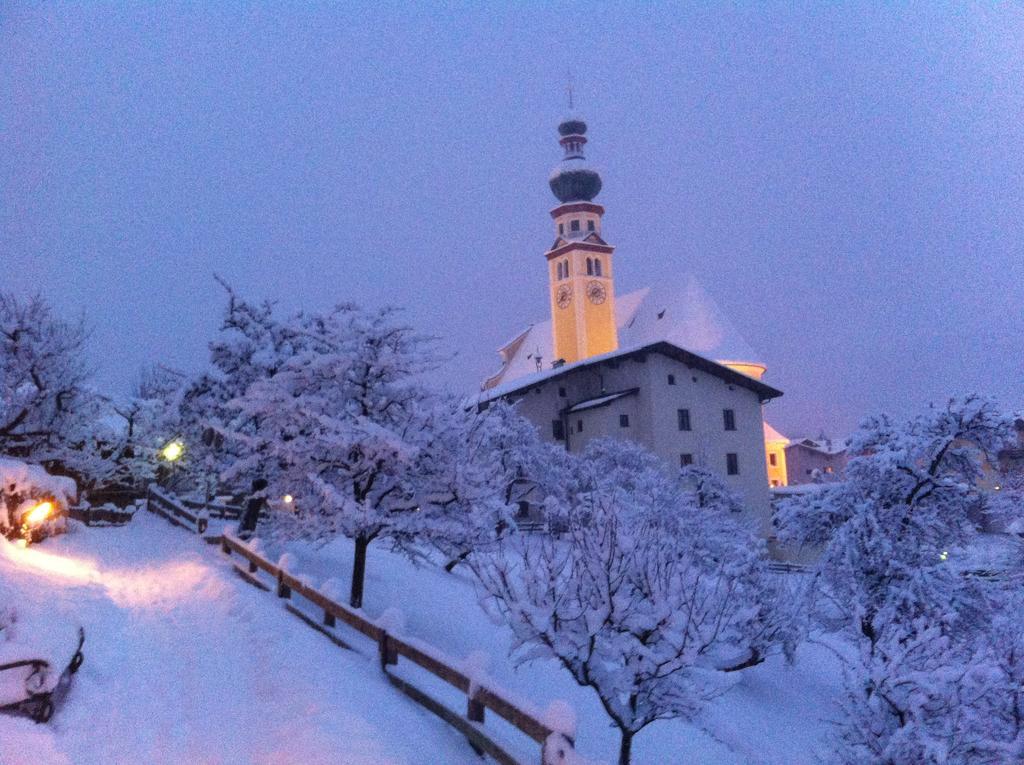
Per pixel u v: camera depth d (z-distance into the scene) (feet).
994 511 80.74
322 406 45.19
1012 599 55.36
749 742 39.83
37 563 38.24
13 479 50.31
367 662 27.27
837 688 58.54
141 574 47.37
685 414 144.66
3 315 62.23
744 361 210.38
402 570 63.77
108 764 18.31
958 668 26.96
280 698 22.72
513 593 22.72
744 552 47.42
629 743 22.98
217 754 19.34
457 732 21.68
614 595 22.56
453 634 48.49
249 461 49.96
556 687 40.14
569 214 265.34
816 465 273.33
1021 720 27.50
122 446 87.35
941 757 23.84
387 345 46.80
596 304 247.29
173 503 80.94
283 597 37.50
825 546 74.54
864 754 26.73
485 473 47.03
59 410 69.56
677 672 23.22
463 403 49.98
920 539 67.62
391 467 44.45
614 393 144.97
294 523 47.26
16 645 20.34
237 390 62.23
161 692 24.03
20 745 17.37
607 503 24.85
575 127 280.72
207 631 31.83
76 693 22.40
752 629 36.01
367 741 18.67
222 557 52.70
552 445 115.85
